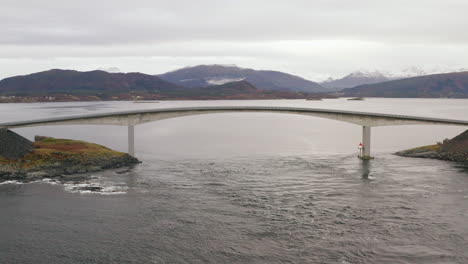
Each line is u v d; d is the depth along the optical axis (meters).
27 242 57.44
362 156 123.19
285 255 52.78
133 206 72.25
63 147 112.44
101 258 52.72
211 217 66.50
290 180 91.69
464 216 66.50
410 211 69.00
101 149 115.50
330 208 70.69
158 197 77.69
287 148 147.00
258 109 131.50
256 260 51.59
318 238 57.75
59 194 79.44
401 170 103.00
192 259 52.22
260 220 64.94
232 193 80.50
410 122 125.56
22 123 108.94
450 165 109.75
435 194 79.44
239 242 56.78
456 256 52.19
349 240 57.00
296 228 61.50
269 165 110.50
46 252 54.44
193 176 95.81
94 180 90.81
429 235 58.62
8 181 88.44
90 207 71.69
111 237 59.00
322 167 107.50
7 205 72.69
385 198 76.81
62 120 113.50
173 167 107.12
